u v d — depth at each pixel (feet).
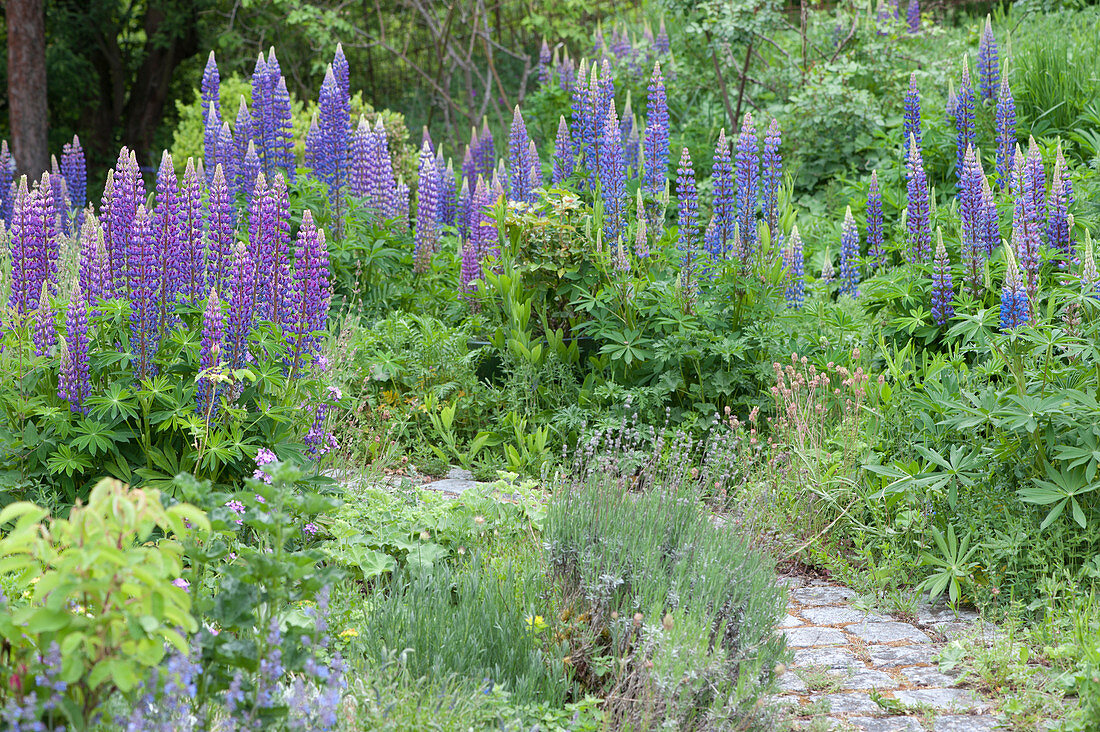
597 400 21.50
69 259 21.27
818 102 35.29
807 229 32.04
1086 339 14.88
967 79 27.96
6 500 14.61
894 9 40.63
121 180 15.99
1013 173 22.93
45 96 56.59
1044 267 21.26
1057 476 14.07
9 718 7.06
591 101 26.94
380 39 57.62
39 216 15.39
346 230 27.37
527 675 10.74
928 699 11.73
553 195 24.62
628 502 13.60
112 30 72.18
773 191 24.45
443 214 33.01
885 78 37.32
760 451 19.38
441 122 59.16
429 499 15.51
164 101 72.84
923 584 14.64
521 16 60.85
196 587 8.76
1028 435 14.70
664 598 11.53
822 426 17.44
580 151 27.17
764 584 12.17
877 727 11.08
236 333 15.29
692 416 20.65
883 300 23.86
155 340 15.38
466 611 11.50
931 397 16.08
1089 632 12.35
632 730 9.97
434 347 22.97
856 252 25.76
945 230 25.81
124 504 7.01
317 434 16.43
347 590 12.92
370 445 19.99
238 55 65.98
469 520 14.94
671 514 13.55
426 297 27.73
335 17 57.11
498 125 54.24
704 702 10.69
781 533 16.61
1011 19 42.78
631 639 11.03
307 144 29.55
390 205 29.73
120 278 16.06
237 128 28.73
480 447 21.07
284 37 64.28
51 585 7.05
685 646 10.06
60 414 14.82
